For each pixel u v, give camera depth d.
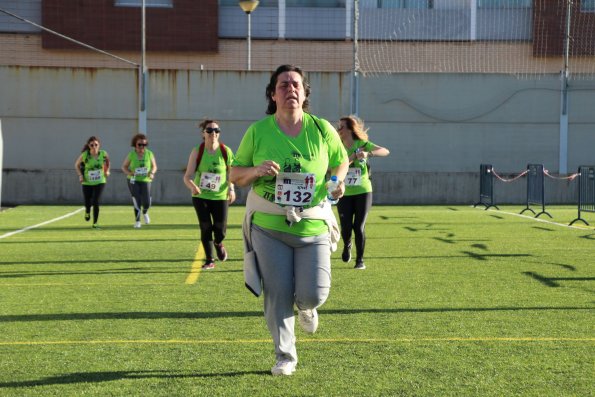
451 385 6.07
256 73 33.19
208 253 12.96
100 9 40.50
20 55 40.19
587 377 6.31
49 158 32.66
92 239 17.94
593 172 21.75
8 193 31.75
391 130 33.53
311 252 6.19
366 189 12.82
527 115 33.66
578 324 8.42
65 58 40.41
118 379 6.26
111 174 32.12
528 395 5.82
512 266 13.27
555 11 38.22
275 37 41.62
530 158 33.69
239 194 32.38
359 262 12.98
